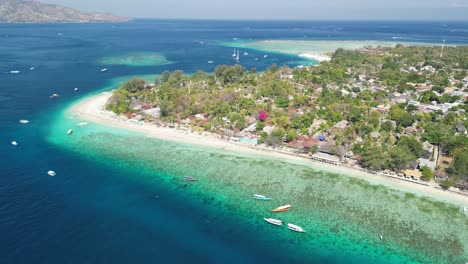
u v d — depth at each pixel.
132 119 139.88
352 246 69.88
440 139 113.56
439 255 67.69
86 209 79.69
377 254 67.81
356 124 125.25
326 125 127.81
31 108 155.62
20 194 84.62
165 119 138.25
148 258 65.38
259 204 83.44
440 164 102.25
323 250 68.75
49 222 74.19
